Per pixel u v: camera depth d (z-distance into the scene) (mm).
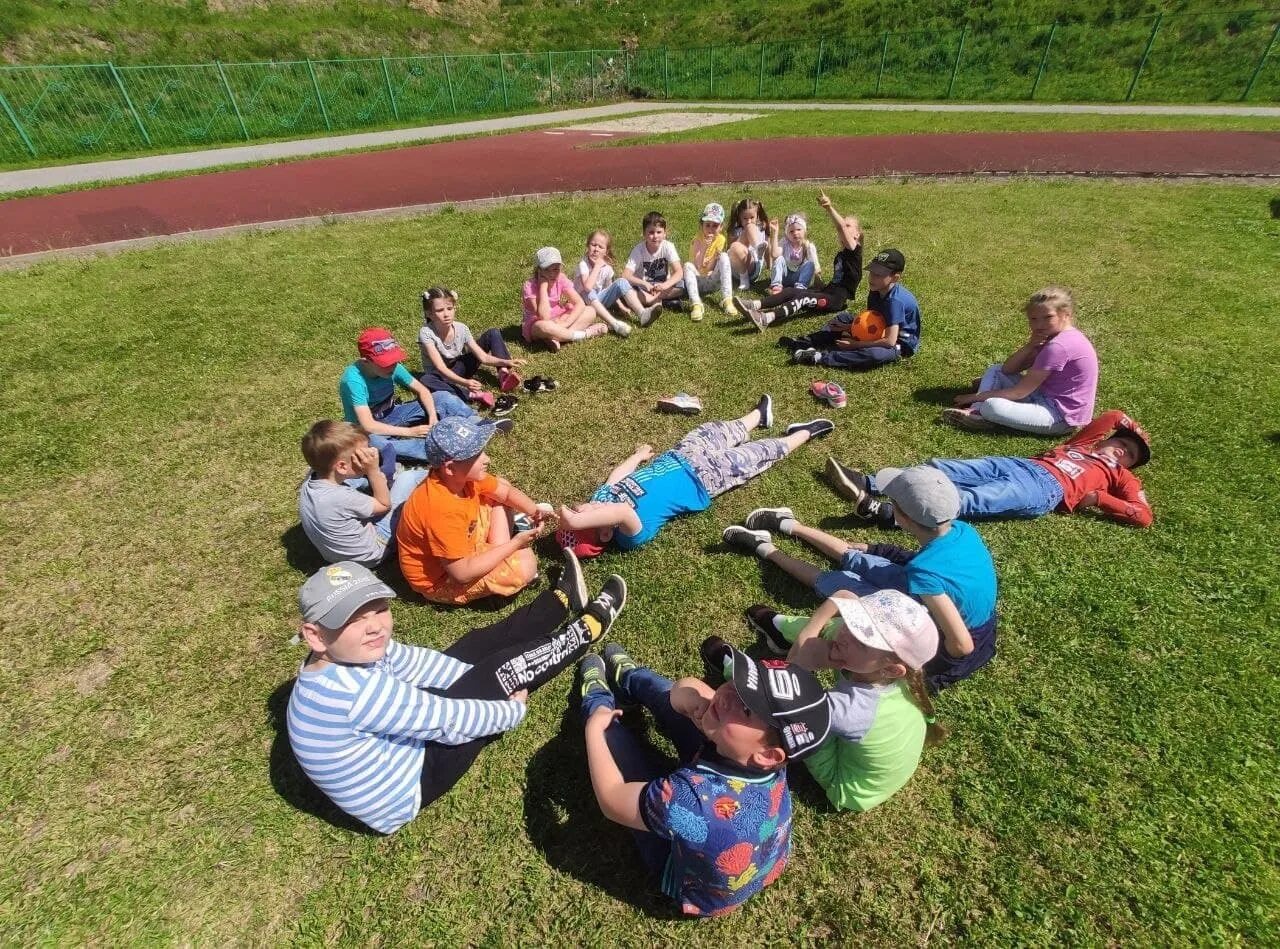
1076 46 24859
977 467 3924
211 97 20000
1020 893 2287
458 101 25203
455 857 2451
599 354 6047
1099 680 2977
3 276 8328
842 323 6070
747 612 3350
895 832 2479
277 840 2516
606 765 2412
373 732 2348
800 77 28359
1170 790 2547
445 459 3072
